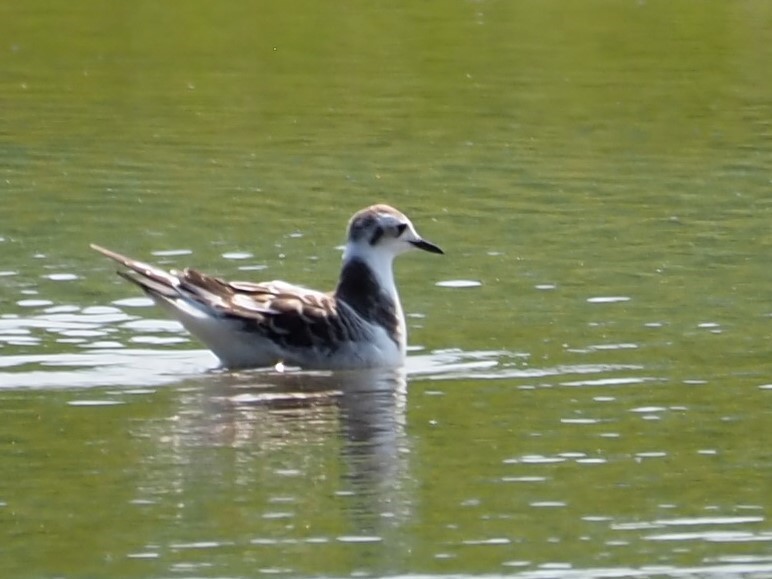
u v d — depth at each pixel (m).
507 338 19.22
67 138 28.81
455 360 18.58
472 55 34.91
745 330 19.31
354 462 15.62
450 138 29.00
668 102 31.39
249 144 28.55
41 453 15.81
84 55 35.09
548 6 39.31
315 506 14.66
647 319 19.77
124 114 30.58
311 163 27.39
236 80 33.16
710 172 26.70
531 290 20.94
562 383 17.72
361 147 28.44
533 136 29.11
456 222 23.98
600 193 25.45
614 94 31.92
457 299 20.70
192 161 27.41
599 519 14.33
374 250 18.81
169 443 16.05
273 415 16.78
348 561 13.66
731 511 14.59
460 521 14.32
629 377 17.88
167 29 37.56
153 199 25.09
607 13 38.59
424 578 13.35
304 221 24.03
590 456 15.73
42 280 21.05
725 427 16.44
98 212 24.33
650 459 15.68
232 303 18.34
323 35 36.84
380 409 17.02
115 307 20.14
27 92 32.06
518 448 15.97
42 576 13.43
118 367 18.25
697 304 20.27
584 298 20.59
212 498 14.85
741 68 33.69
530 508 14.68
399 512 14.57
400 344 18.61
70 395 17.34
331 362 18.31
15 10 39.16
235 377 17.98
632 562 13.63
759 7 38.81
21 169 26.70
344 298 18.67
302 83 32.91
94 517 14.44
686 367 18.12
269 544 13.94
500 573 13.45
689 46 35.47
